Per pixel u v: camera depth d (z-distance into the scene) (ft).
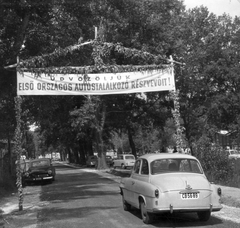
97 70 43.09
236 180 53.62
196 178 28.45
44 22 56.59
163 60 46.39
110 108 131.44
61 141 186.29
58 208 38.91
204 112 126.00
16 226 30.27
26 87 40.93
